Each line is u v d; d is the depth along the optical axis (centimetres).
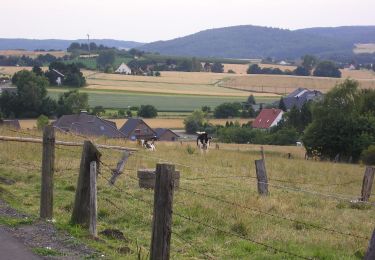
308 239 1114
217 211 1246
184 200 1370
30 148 1988
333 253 1014
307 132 5703
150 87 16012
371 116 5709
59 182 1496
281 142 8150
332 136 5519
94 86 14850
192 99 14075
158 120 10744
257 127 10594
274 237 1109
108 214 1171
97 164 984
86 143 970
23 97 8819
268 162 2911
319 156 5594
